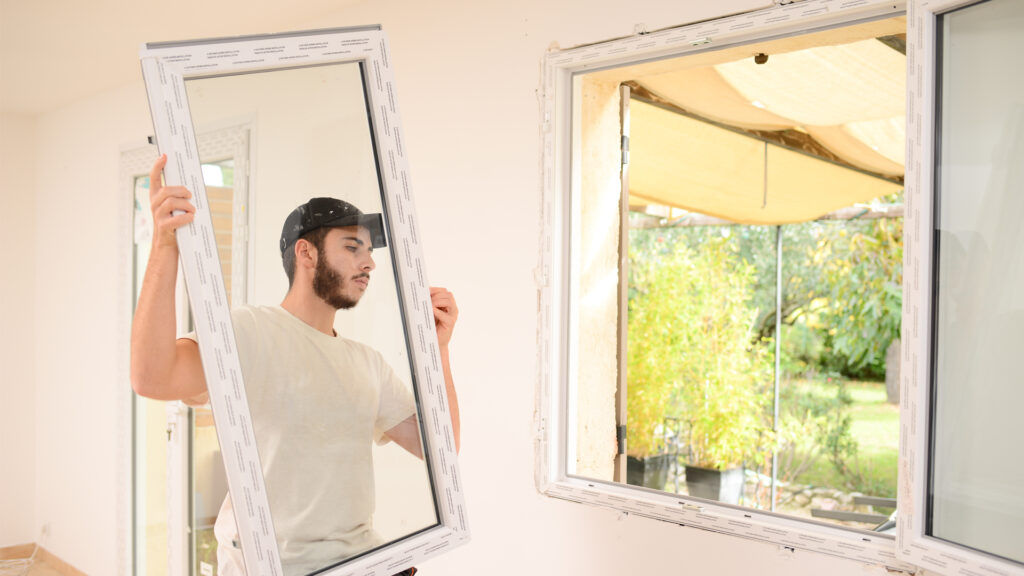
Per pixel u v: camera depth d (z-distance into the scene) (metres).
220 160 1.40
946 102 1.87
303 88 1.51
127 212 4.91
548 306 2.78
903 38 2.76
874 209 6.51
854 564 2.10
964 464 1.85
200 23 3.81
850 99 3.50
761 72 3.16
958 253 1.85
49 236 5.79
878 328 6.96
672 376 5.82
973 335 1.82
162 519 4.68
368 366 1.54
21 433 5.92
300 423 1.44
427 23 3.23
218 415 1.34
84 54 4.29
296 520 1.41
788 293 7.39
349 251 1.53
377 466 1.53
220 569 1.70
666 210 6.41
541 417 2.79
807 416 7.07
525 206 2.86
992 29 1.79
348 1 3.51
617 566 2.60
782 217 5.48
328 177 1.52
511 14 2.90
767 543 2.26
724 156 4.25
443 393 1.61
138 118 4.80
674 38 2.43
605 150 2.93
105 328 5.11
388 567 1.50
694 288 6.18
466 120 3.07
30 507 5.95
